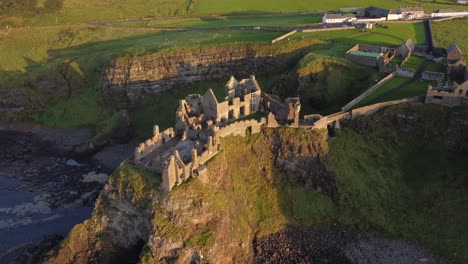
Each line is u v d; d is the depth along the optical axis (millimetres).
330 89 172375
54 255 119938
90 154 183750
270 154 140625
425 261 120250
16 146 189625
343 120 151000
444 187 135625
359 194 135750
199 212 113812
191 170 115438
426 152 145000
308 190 137625
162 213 113125
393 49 187875
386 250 123750
